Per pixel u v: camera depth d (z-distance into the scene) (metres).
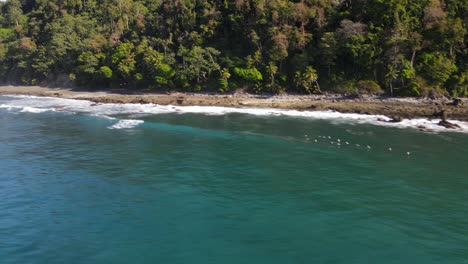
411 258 24.45
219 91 106.94
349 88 94.88
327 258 24.47
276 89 101.62
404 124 65.00
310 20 107.00
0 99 110.12
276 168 41.50
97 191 35.41
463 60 92.25
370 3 98.62
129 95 112.75
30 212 31.02
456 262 24.00
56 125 66.00
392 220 29.47
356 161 43.91
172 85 114.00
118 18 155.75
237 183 37.19
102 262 24.00
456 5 94.81
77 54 144.38
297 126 63.97
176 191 35.22
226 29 119.75
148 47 119.88
